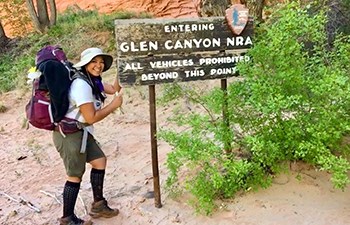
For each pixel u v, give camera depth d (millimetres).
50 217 3959
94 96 3518
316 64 4000
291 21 3611
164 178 4352
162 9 21938
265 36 3861
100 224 3725
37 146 5797
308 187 3816
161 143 5371
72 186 3609
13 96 8477
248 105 3764
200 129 3812
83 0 22344
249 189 3787
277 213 3580
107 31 11508
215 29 3719
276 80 3619
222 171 3896
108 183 4441
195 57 3717
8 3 13508
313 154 3553
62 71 3381
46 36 11945
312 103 3572
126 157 5074
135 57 3572
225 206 3695
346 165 3326
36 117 3416
